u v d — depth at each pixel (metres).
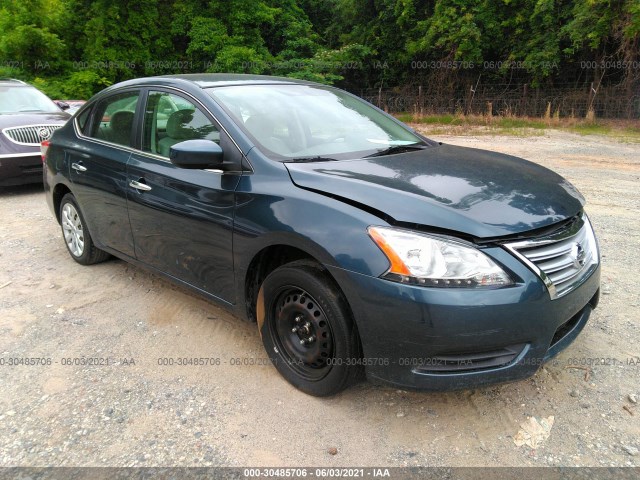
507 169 3.05
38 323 3.62
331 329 2.55
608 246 5.04
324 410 2.67
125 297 4.02
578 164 9.72
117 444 2.44
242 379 2.94
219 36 21.23
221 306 3.21
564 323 2.53
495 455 2.36
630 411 2.63
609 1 16.84
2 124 7.45
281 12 23.78
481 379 2.34
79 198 4.31
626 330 3.42
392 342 2.33
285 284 2.72
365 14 25.78
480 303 2.23
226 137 3.07
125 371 3.03
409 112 21.27
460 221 2.33
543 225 2.45
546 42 19.38
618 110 17.53
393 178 2.70
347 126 3.57
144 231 3.63
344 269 2.39
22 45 19.11
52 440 2.47
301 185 2.70
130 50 21.42
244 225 2.84
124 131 3.89
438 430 2.52
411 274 2.27
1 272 4.55
